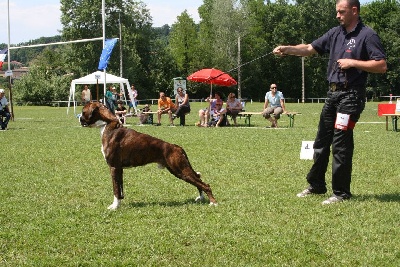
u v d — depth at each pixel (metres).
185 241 5.14
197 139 14.78
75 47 59.00
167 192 7.67
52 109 43.06
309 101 69.50
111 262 4.58
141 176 8.91
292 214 6.17
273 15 74.56
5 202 7.02
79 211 6.43
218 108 20.44
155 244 5.03
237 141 14.20
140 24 69.56
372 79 67.00
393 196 7.18
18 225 5.79
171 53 75.31
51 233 5.48
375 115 29.19
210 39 73.50
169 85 70.56
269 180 8.58
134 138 6.62
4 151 12.42
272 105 19.45
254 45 71.50
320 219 5.91
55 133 17.22
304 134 16.06
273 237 5.23
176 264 4.53
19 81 56.69
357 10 6.66
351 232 5.39
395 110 18.28
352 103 6.66
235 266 4.45
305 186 8.03
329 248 4.89
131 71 62.16
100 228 5.64
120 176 6.65
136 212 6.35
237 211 6.34
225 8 67.44
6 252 4.90
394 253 4.73
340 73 6.73
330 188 7.79
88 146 13.30
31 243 5.14
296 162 10.44
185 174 6.68
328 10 73.06
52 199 7.23
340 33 6.84
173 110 21.34
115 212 6.38
